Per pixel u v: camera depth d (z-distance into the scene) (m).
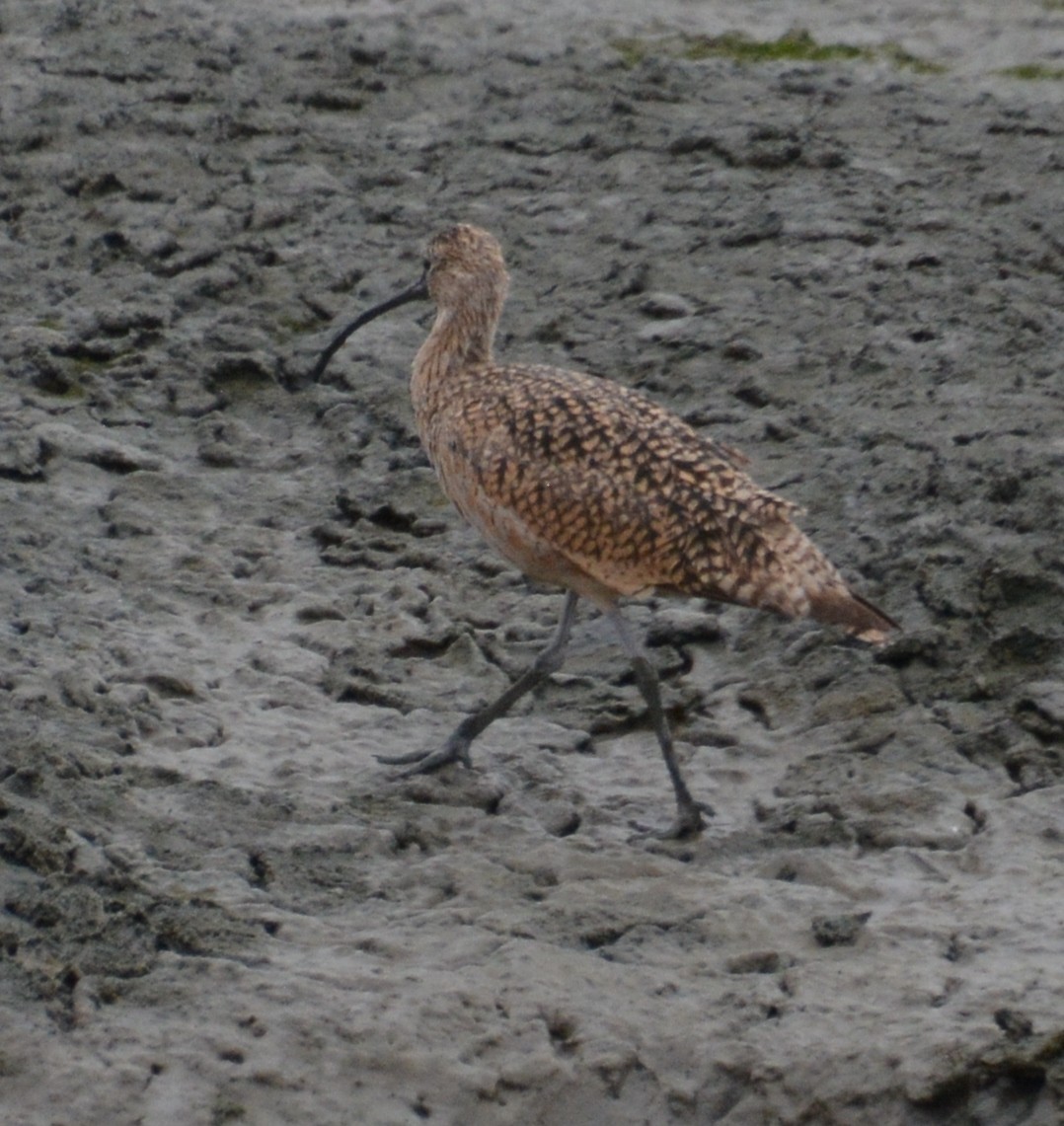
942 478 13.91
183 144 19.14
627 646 11.27
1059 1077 9.20
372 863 10.75
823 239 17.34
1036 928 10.12
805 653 12.68
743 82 20.28
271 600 13.40
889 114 19.56
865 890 10.53
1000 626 12.63
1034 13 21.38
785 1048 9.47
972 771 11.58
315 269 17.33
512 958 9.89
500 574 13.75
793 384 15.50
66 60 20.38
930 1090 9.23
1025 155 18.72
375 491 14.64
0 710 11.75
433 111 19.91
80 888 10.23
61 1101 9.17
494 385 11.73
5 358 16.03
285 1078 9.30
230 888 10.42
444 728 12.13
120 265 17.44
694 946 10.11
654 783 11.67
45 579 13.40
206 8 21.58
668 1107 9.36
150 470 14.85
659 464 11.12
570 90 20.14
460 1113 9.31
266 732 11.97
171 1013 9.55
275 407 15.77
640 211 18.00
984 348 15.74
